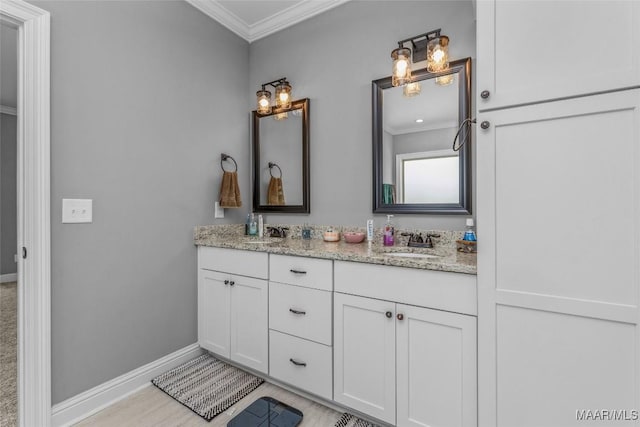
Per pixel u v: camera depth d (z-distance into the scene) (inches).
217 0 85.7
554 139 40.6
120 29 67.3
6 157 165.6
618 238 37.4
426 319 50.1
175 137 78.7
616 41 37.2
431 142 72.0
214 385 71.1
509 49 43.1
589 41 38.6
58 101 57.4
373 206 78.5
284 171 94.3
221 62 92.0
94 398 62.6
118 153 66.9
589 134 38.7
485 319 45.1
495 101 44.0
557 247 40.6
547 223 41.2
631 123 36.6
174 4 79.0
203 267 82.1
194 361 81.5
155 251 74.1
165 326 76.2
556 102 40.3
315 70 89.2
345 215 84.0
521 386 43.1
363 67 81.2
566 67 39.8
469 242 62.9
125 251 68.3
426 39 71.9
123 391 67.4
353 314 57.4
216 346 78.8
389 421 53.9
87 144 61.7
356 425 58.2
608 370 38.3
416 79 73.1
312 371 62.4
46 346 55.5
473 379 46.7
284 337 66.2
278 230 92.9
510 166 43.3
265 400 65.8
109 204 65.4
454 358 48.1
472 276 46.5
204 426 58.2
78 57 60.4
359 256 55.9
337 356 59.3
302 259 63.4
